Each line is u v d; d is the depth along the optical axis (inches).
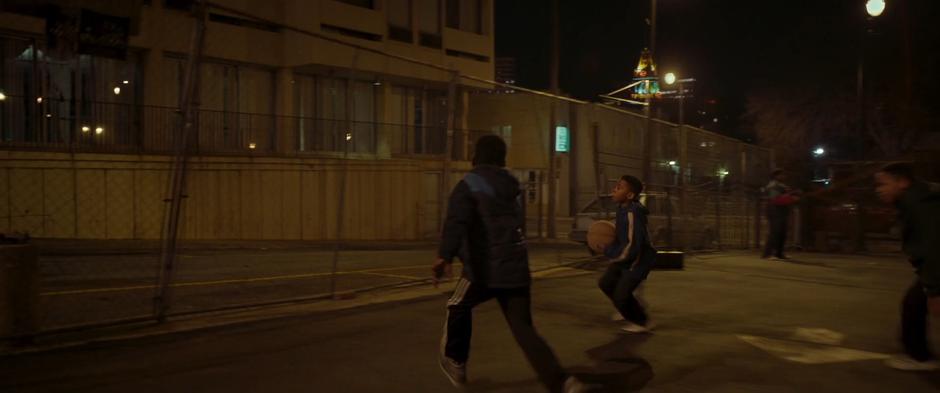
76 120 663.8
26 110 619.8
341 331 294.2
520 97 1444.4
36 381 223.3
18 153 594.2
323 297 359.9
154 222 685.3
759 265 550.0
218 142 818.2
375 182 875.4
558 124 1185.4
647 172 470.6
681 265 500.1
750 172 802.8
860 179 737.0
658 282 444.5
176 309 330.0
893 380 239.9
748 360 263.1
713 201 697.0
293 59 896.9
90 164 641.6
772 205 597.3
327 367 244.8
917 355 250.2
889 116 1422.2
